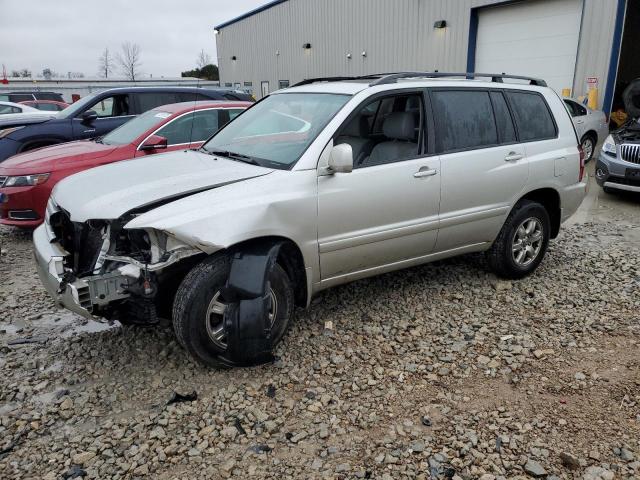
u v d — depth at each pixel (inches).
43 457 106.4
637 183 317.4
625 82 668.1
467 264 212.1
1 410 121.4
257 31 1078.4
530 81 203.5
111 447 109.3
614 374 134.4
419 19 677.3
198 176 140.4
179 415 119.0
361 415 119.3
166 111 279.1
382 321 163.8
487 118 179.0
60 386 131.2
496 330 157.9
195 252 123.2
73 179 156.3
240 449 109.0
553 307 173.9
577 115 460.1
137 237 125.6
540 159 188.7
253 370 137.0
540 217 194.9
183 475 101.9
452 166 165.8
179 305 125.6
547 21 538.6
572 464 102.8
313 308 172.7
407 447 109.0
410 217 159.3
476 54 617.6
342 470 102.7
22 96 840.9
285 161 143.8
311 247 141.3
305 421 117.6
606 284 193.6
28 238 260.4
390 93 159.0
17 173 240.5
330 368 137.9
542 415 118.4
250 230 127.2
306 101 164.6
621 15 474.9
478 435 112.3
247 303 125.2
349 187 145.2
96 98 341.7
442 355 143.9
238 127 177.9
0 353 147.0
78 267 132.8
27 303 182.4
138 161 165.5
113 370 138.0
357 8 784.9
